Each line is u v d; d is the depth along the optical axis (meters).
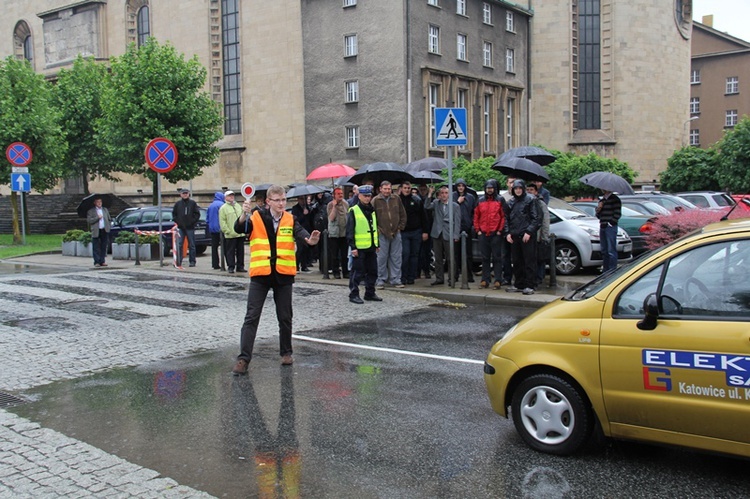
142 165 32.03
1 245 27.27
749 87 71.44
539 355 5.07
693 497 4.30
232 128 44.59
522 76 46.72
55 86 39.47
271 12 41.38
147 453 5.20
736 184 42.69
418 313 11.11
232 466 4.93
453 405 6.24
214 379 7.25
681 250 4.72
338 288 13.92
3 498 4.40
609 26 47.97
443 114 12.71
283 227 7.68
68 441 5.43
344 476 4.72
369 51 37.03
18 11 55.97
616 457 4.98
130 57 32.31
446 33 38.84
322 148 39.25
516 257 12.62
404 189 13.88
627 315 4.80
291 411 6.14
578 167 36.56
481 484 4.55
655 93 48.72
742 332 4.31
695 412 4.45
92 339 9.17
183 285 14.45
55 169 31.03
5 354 8.35
